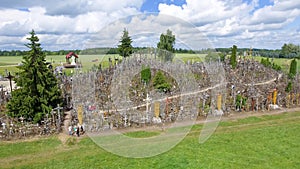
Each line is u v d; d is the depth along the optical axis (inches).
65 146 415.5
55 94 549.6
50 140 442.9
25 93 531.8
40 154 388.2
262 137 455.2
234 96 641.0
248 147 410.9
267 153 390.9
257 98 637.9
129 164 346.9
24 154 388.8
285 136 462.3
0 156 382.0
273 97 658.8
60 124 501.0
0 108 595.8
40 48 545.3
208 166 345.4
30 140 444.5
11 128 470.9
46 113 522.3
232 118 566.9
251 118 570.9
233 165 350.3
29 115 525.0
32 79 527.2
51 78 563.2
